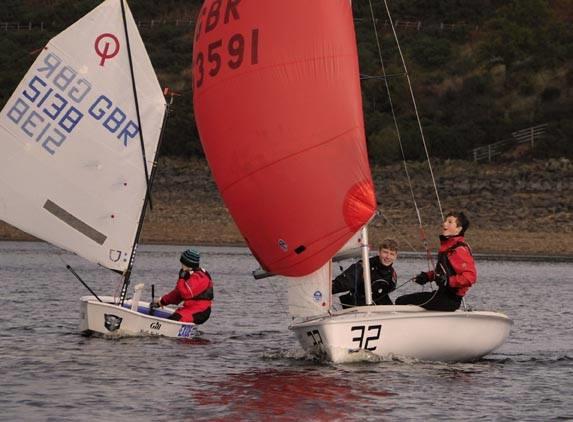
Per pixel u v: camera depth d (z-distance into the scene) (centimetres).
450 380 5644
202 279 7150
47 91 7412
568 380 5828
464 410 4966
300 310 5941
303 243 5841
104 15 7462
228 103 5981
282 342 7212
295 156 5806
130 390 5281
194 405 4941
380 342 5881
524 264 17062
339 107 5806
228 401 5038
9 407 4822
